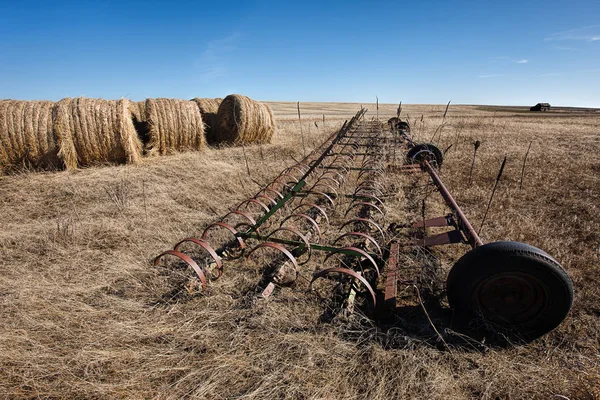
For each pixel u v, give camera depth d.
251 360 2.70
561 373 2.54
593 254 4.17
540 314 2.82
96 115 9.04
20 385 2.49
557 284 2.65
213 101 14.46
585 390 2.36
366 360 2.72
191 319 3.18
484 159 9.85
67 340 2.92
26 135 8.45
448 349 2.79
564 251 4.23
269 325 3.07
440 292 3.56
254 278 3.89
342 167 7.70
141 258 4.38
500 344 2.90
